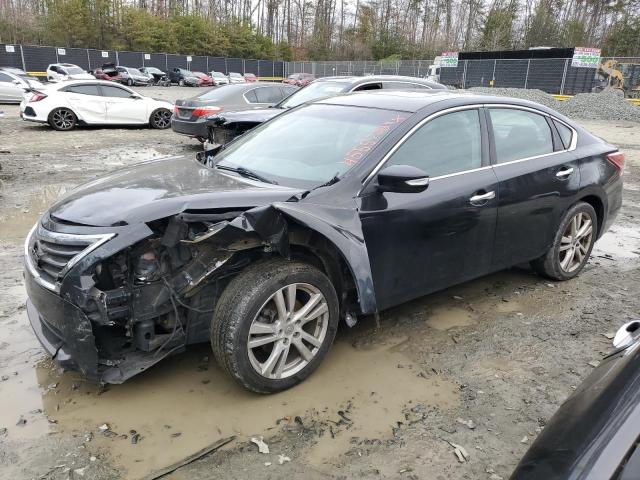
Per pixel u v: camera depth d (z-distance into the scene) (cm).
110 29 5906
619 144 1575
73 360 289
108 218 282
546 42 6094
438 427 297
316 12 7894
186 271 294
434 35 7419
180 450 274
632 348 206
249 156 399
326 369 348
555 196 446
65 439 280
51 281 285
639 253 606
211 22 6794
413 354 371
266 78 6331
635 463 148
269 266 306
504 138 424
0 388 320
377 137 361
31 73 4806
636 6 6272
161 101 1623
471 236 390
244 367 300
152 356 300
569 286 496
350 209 326
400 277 358
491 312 438
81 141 1298
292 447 279
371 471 264
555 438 179
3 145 1211
